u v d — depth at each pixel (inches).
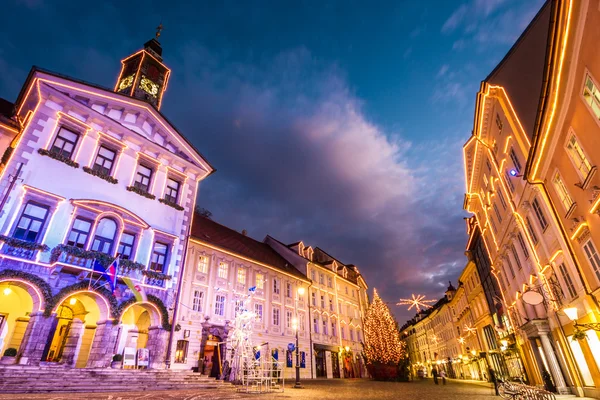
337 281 1801.2
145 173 863.7
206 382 692.7
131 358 673.0
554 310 620.1
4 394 426.3
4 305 633.0
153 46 1091.3
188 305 909.8
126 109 860.6
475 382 1370.6
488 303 1258.6
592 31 348.8
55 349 684.1
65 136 726.5
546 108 460.8
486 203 973.2
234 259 1118.4
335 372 1485.0
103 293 665.0
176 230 872.3
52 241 631.2
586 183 416.8
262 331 1126.4
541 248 629.0
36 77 708.7
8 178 610.9
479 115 799.1
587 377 545.0
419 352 3107.8
